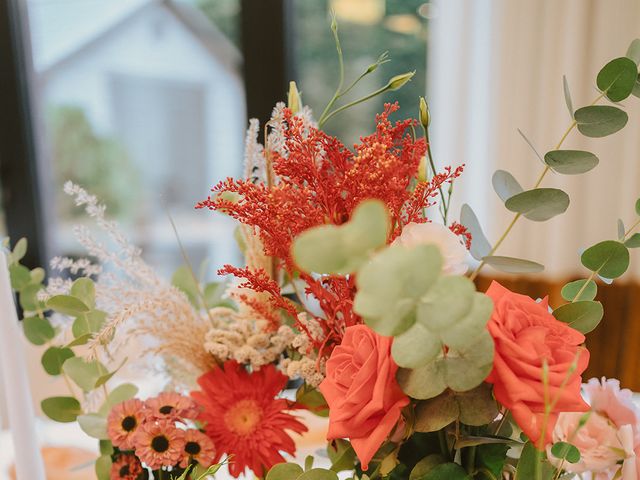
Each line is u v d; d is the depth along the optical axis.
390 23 2.00
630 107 1.67
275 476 0.54
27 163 2.23
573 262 1.78
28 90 2.23
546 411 0.39
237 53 2.19
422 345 0.38
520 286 1.78
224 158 2.37
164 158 2.43
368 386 0.44
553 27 1.69
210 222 2.47
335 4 2.02
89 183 2.43
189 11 2.24
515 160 1.77
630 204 1.72
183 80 2.33
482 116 1.81
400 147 0.55
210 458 0.60
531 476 0.49
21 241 0.83
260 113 2.04
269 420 0.64
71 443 1.03
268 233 0.54
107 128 2.40
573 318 0.56
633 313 1.75
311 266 0.30
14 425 0.65
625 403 0.54
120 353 0.99
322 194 0.52
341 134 2.08
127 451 0.64
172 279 0.76
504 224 1.79
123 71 2.35
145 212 2.49
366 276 0.30
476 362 0.41
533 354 0.41
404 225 0.53
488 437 0.50
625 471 0.52
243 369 0.68
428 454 0.53
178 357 0.70
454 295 0.32
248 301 0.64
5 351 0.63
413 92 2.02
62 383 1.21
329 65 2.06
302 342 0.59
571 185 1.73
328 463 0.78
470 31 1.76
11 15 2.12
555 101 1.72
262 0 1.95
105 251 0.67
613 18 1.65
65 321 0.78
